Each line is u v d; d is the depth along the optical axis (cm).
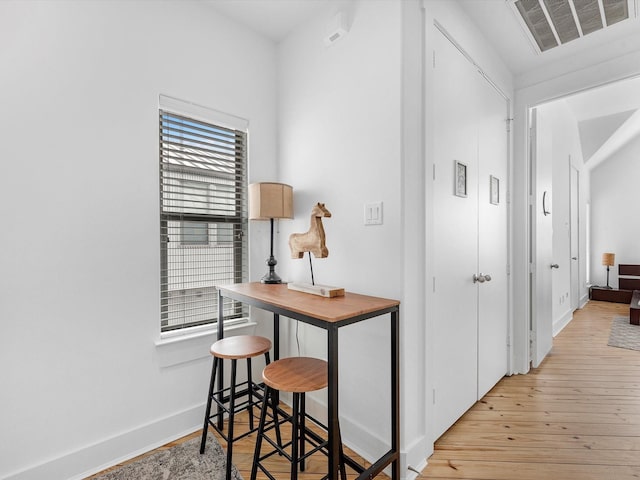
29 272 138
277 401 170
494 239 242
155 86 176
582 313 503
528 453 164
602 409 210
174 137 189
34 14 140
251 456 163
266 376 129
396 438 137
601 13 193
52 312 144
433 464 156
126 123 165
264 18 208
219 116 204
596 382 252
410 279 151
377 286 158
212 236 207
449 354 185
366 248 164
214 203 207
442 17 174
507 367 264
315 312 118
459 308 195
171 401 180
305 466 155
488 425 190
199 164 201
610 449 168
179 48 185
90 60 154
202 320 203
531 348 278
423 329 159
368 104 163
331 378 109
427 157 161
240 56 214
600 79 226
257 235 226
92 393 154
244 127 217
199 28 194
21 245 137
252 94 221
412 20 153
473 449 168
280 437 165
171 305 189
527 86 263
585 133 507
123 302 164
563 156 408
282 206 194
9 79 134
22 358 137
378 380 157
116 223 162
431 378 164
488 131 233
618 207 625
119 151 163
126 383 164
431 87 165
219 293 185
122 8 164
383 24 155
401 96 147
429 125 163
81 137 152
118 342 162
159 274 177
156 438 172
